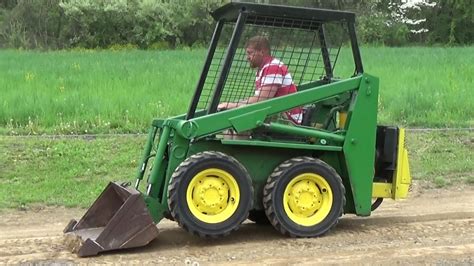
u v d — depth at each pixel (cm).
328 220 639
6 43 4409
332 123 673
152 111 1319
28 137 1166
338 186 641
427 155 1136
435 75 1878
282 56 650
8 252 599
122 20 4344
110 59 2547
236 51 630
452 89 1595
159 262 559
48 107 1315
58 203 853
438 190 944
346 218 739
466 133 1267
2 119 1280
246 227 689
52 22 4469
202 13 4369
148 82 1673
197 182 600
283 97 628
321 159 657
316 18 641
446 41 4959
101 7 4259
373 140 659
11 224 745
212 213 605
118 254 583
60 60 2475
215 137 627
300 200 632
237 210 608
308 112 673
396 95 1516
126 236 587
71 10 4256
